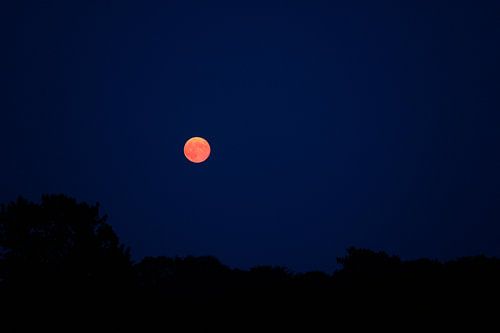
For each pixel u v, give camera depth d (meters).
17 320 17.11
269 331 21.52
